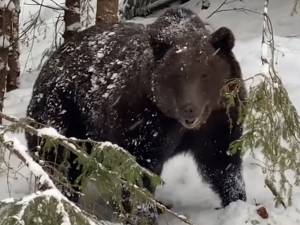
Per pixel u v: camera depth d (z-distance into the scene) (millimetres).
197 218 9141
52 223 4988
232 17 17672
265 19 7242
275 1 17984
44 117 9938
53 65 10242
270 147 6766
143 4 20203
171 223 9180
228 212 8875
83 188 5953
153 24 8641
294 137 7004
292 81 12211
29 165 5383
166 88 7895
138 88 8477
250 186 9742
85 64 9719
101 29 10172
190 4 19750
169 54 7879
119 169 5824
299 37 15109
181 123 8102
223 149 8969
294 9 9727
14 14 15445
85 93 9531
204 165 9461
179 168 10930
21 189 10039
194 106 7621
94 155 5855
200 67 7758
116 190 5930
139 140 8609
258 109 6562
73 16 15000
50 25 23203
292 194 9055
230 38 8062
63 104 9875
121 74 8992
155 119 8477
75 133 10000
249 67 12594
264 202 9180
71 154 9219
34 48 21734
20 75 17922
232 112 8422
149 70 8227
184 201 9992
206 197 10086
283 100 6562
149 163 8734
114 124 8828
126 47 9297
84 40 10102
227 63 8102
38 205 4992
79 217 5160
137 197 6043
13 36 15742
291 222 8602
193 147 9242
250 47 13891
